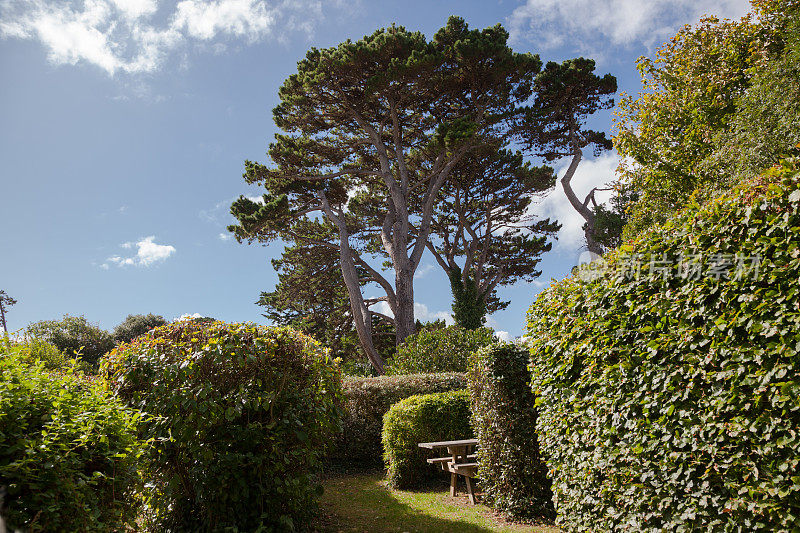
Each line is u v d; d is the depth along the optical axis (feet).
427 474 28.35
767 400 9.84
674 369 11.73
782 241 9.62
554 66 78.64
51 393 10.46
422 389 34.71
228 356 15.24
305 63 73.51
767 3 37.27
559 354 16.43
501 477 19.54
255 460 14.80
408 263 71.56
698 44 42.19
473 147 72.18
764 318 9.83
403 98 70.59
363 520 19.56
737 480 10.33
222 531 14.47
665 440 11.79
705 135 39.17
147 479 14.85
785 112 29.96
